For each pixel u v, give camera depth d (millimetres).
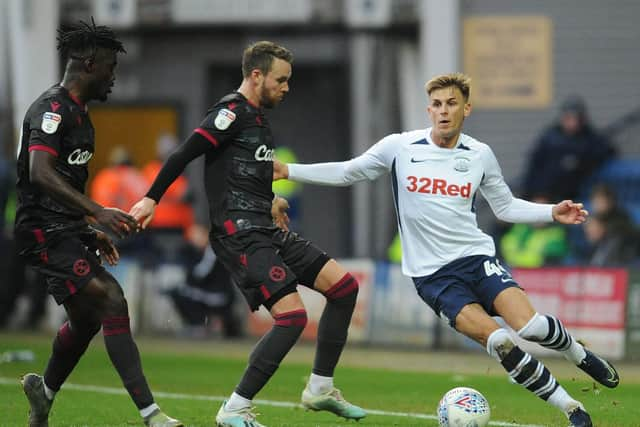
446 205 26266
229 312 62500
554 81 72500
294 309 25219
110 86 24891
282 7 75812
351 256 76125
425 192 26422
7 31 74062
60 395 35688
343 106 78312
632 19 72438
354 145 77312
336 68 78125
